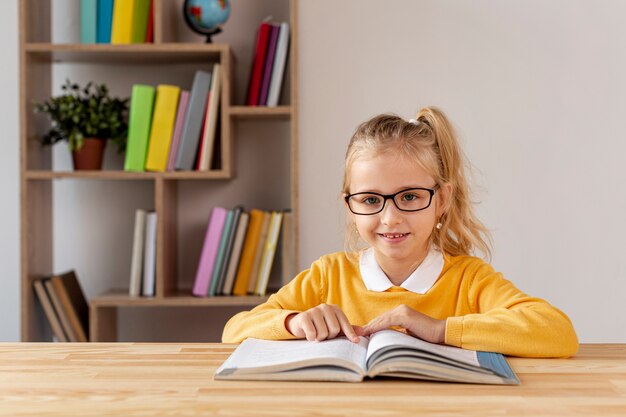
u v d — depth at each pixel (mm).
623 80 2617
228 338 1283
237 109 2371
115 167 2613
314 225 2621
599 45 2621
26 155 2338
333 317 1114
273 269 2604
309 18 2615
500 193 2631
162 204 2363
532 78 2627
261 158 2633
